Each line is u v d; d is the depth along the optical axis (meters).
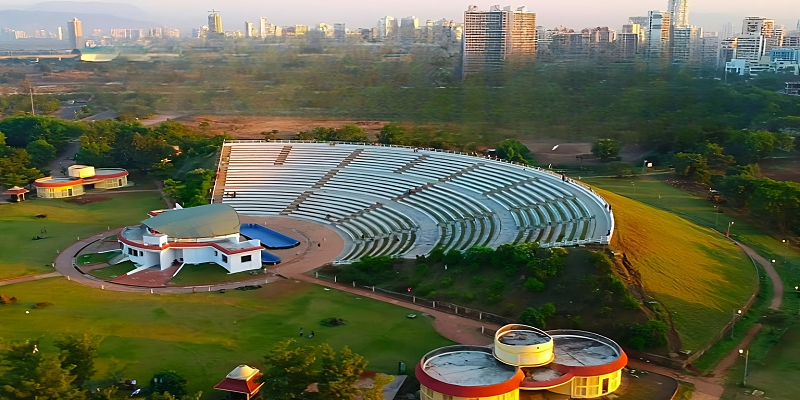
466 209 118.12
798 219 115.94
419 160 147.75
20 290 91.75
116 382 60.34
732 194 131.12
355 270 96.44
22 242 116.31
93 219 132.88
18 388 51.84
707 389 63.06
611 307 74.88
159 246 103.38
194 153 176.12
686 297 80.50
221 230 107.56
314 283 95.50
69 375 55.16
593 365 61.09
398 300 87.38
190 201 133.88
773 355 70.44
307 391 56.94
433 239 108.31
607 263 80.50
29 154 176.88
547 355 61.94
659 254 89.69
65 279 97.81
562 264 82.69
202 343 72.62
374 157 154.00
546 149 197.88
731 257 100.38
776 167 164.50
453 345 71.25
